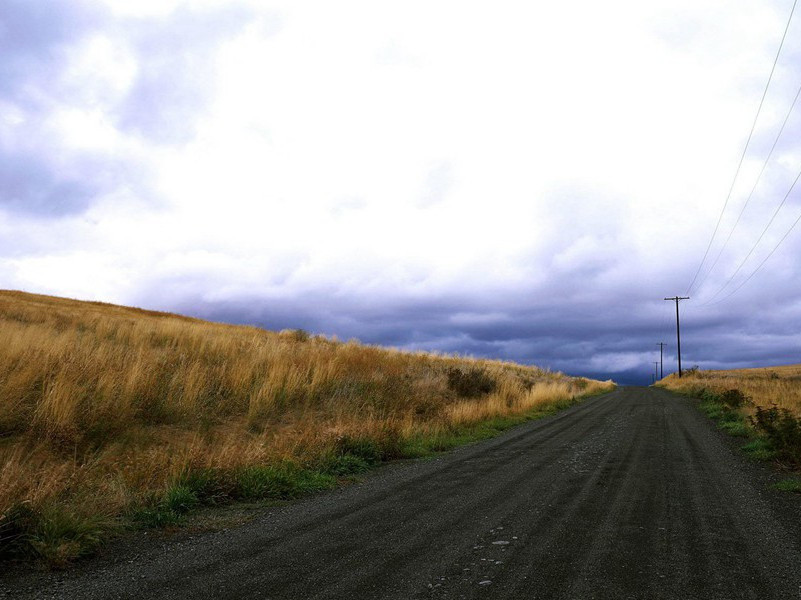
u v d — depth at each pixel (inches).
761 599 134.2
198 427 386.0
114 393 359.6
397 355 968.9
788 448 350.9
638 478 300.4
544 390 986.7
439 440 461.1
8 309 893.2
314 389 548.1
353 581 148.1
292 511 236.5
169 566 164.9
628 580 147.0
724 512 224.8
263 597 137.6
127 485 243.9
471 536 190.7
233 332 1033.5
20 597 142.6
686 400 1098.7
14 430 301.1
